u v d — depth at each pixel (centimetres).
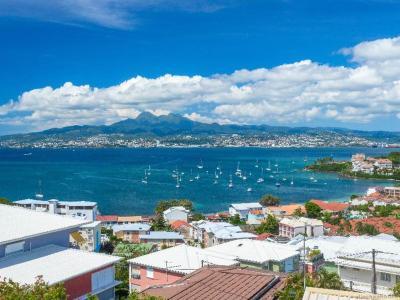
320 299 2398
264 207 18400
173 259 5744
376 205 18850
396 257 5381
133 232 13350
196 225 13800
